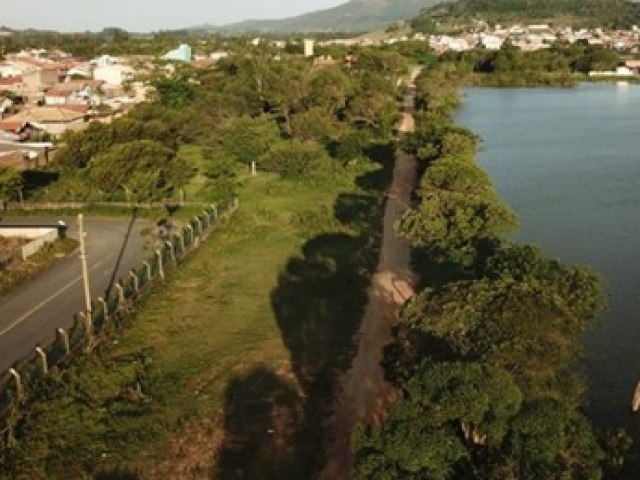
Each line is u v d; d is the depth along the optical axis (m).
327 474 23.86
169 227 54.25
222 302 39.09
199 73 133.75
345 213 56.88
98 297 39.47
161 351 33.25
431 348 23.48
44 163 74.56
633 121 110.81
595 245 50.22
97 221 57.09
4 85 137.62
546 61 182.62
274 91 102.06
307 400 28.73
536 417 18.08
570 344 23.89
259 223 54.59
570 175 73.31
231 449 25.58
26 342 34.19
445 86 132.88
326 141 84.50
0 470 23.84
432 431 18.08
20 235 51.78
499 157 82.81
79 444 25.67
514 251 30.19
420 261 43.31
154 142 67.56
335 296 39.53
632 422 27.58
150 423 27.12
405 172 71.50
